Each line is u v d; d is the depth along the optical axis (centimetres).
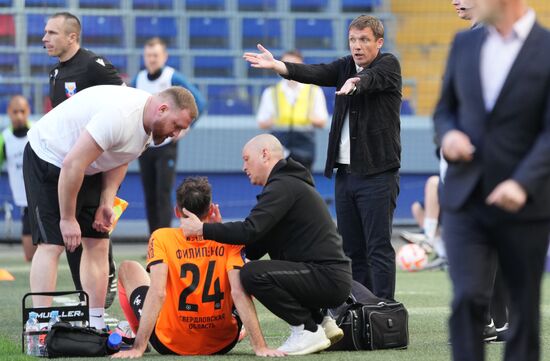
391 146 2055
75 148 1741
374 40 2042
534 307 1194
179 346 1702
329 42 5272
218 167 4769
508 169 1157
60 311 1756
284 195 1691
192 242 1695
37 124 1856
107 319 2259
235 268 1688
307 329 1720
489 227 1180
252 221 1664
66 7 5075
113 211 1898
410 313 2403
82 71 2109
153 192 3647
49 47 2116
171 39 5153
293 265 1695
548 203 1154
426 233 3666
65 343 1678
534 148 1129
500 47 1166
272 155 1725
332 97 5169
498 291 1895
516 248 1174
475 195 1181
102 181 1895
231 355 1716
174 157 3606
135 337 1730
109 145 1752
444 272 3578
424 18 5344
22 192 3491
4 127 4694
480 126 1169
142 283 1777
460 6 1978
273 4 5297
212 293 1691
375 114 2048
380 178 2045
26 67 4959
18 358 1661
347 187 2083
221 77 5138
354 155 2055
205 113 4978
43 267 1828
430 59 5312
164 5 5209
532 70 1145
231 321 1712
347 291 1733
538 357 1207
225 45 5203
